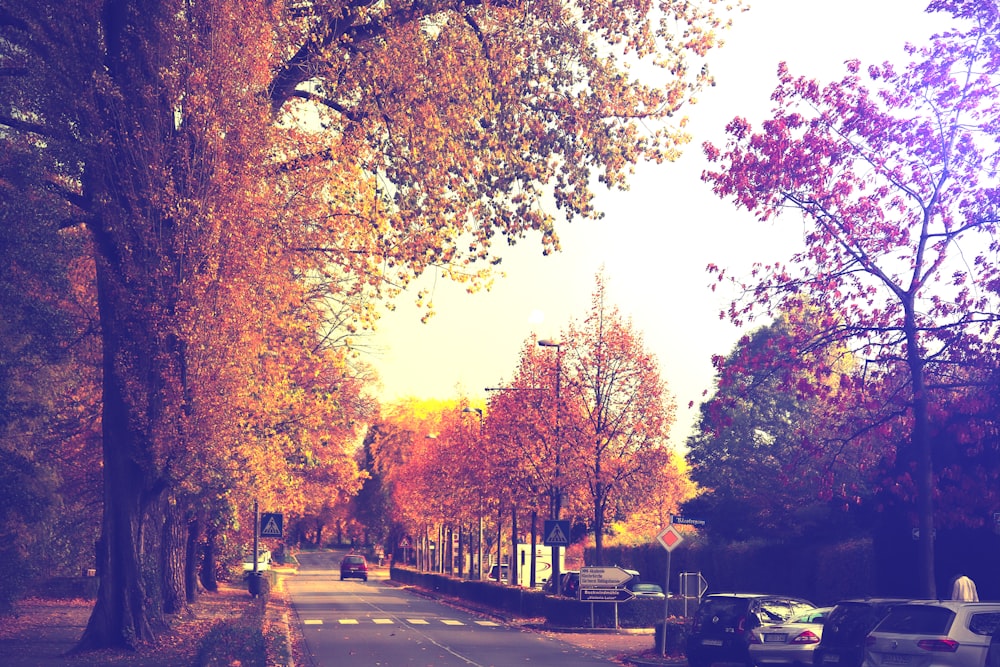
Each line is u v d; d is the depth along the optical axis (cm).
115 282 2620
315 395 4188
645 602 4112
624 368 4862
